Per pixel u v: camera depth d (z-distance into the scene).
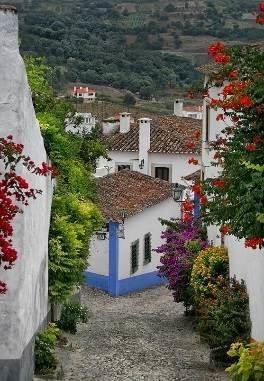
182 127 41.72
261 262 12.84
